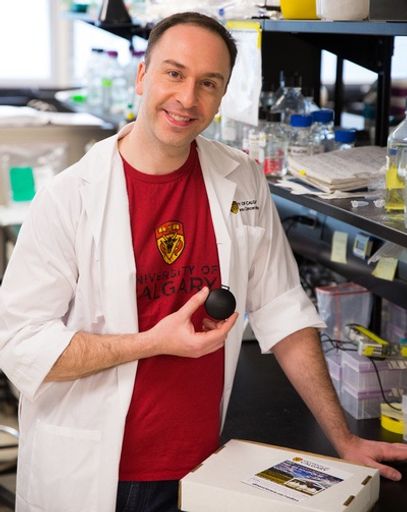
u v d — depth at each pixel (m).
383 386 2.24
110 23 3.82
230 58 1.78
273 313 2.00
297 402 2.35
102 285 1.81
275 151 2.54
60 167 4.67
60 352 1.75
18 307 1.80
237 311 1.93
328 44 2.73
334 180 2.19
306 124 2.44
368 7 1.93
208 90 1.74
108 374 1.82
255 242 1.95
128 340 1.75
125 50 5.36
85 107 4.79
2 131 4.54
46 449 1.84
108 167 1.84
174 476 1.84
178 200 1.85
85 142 4.70
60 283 1.81
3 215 4.26
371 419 2.25
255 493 1.61
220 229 1.88
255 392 2.42
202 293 1.73
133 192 1.83
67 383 1.85
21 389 1.81
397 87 3.21
